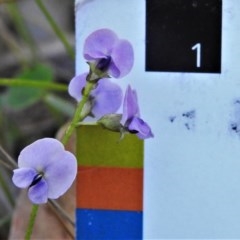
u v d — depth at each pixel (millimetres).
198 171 147
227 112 147
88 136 149
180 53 147
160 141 148
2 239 184
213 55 147
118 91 145
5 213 190
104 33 140
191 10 147
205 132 147
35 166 137
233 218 147
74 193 163
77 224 149
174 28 147
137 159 148
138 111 141
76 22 148
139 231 149
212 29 147
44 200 137
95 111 145
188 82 147
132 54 141
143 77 147
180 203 148
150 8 147
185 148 147
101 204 149
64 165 137
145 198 148
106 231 149
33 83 180
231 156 147
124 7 148
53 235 167
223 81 147
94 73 140
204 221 148
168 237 148
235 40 147
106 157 149
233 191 147
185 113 147
